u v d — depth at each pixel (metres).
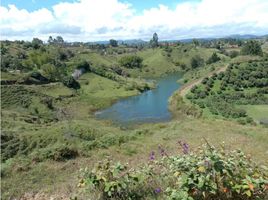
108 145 21.59
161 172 6.56
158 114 67.81
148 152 18.12
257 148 16.62
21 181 13.32
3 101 74.69
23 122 55.03
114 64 150.00
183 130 26.80
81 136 41.59
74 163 16.16
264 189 5.24
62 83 97.50
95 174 6.35
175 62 159.62
